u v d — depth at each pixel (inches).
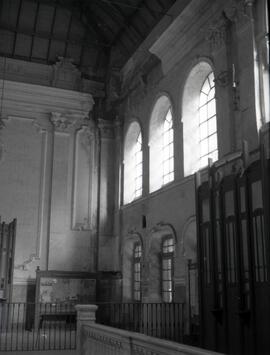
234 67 509.7
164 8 684.7
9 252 673.6
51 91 850.8
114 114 887.7
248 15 486.6
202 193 468.1
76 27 864.3
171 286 652.1
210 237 438.9
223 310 406.0
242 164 410.9
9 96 829.2
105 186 859.4
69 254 808.3
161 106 719.7
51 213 812.6
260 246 366.0
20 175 810.8
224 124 519.5
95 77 903.1
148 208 701.9
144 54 761.0
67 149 850.1
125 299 766.5
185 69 630.5
